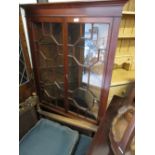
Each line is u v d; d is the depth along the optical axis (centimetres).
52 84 136
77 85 122
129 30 146
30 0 121
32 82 132
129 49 160
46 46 120
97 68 104
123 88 147
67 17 96
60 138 112
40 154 100
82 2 84
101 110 115
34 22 113
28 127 125
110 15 82
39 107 144
